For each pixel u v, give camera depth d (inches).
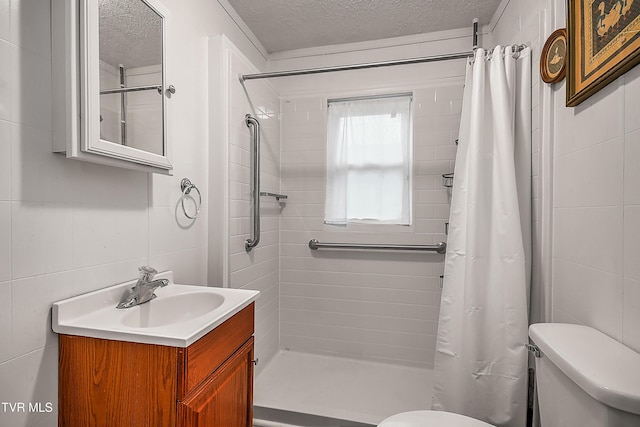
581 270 44.3
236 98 71.7
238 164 72.7
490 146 59.2
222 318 40.3
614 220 37.4
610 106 38.0
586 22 41.2
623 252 35.9
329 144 95.7
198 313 49.9
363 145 93.7
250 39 89.4
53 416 36.6
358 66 68.1
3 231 32.0
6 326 32.4
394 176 91.4
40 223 35.6
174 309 48.6
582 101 43.6
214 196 68.1
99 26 38.9
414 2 77.0
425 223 88.9
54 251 37.1
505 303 55.4
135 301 44.1
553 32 50.6
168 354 33.8
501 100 57.8
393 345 91.4
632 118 34.4
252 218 79.6
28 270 34.4
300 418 67.2
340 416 66.0
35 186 35.0
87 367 36.1
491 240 57.7
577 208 45.3
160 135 50.2
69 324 36.7
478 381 56.4
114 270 45.6
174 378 33.6
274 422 68.1
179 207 59.6
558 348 35.4
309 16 82.9
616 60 35.0
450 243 61.5
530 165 58.5
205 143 67.4
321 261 96.1
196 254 64.6
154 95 48.9
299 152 97.3
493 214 58.0
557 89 50.9
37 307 35.2
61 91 36.3
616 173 37.0
